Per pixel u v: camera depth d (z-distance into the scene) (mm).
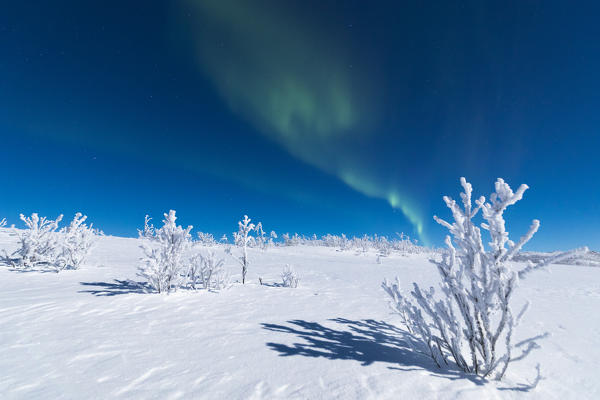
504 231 2221
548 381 2332
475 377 2330
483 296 2281
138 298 5168
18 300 4801
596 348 3182
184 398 2008
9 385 2174
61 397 2018
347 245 35625
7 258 8867
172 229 6078
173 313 4340
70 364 2559
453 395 2006
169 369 2484
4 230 18234
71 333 3352
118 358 2705
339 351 2904
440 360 2738
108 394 2062
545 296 6637
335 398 1973
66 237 8812
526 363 2729
